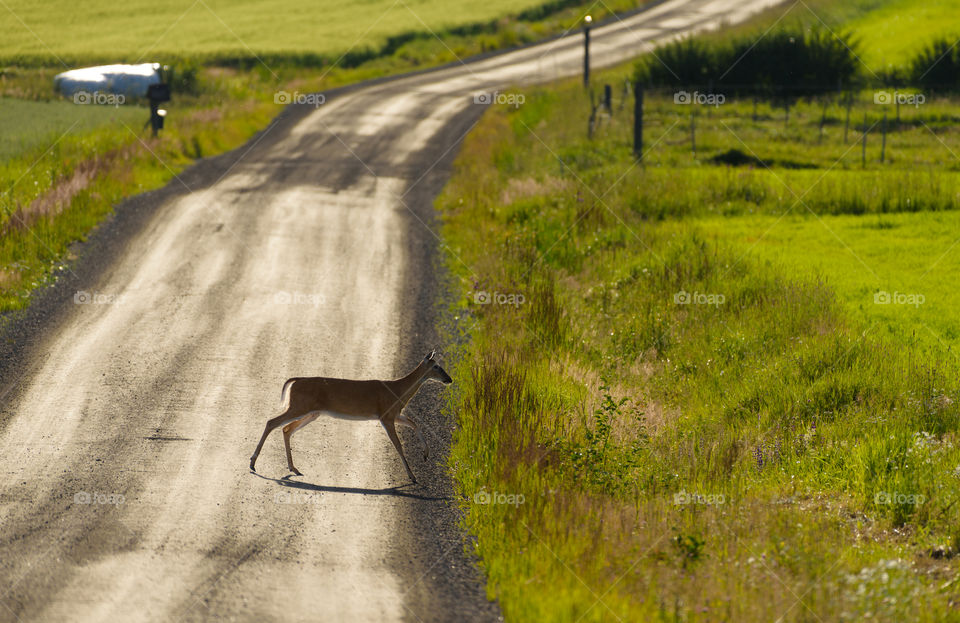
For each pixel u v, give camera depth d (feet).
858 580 104.01
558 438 154.40
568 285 259.19
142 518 129.59
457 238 319.68
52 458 150.10
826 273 255.29
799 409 173.17
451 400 184.24
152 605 105.50
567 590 105.70
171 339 216.74
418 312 247.29
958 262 265.75
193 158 455.22
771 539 119.34
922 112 525.34
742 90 607.78
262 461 153.99
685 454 157.07
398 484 148.36
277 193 390.21
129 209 343.26
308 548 123.65
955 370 181.68
